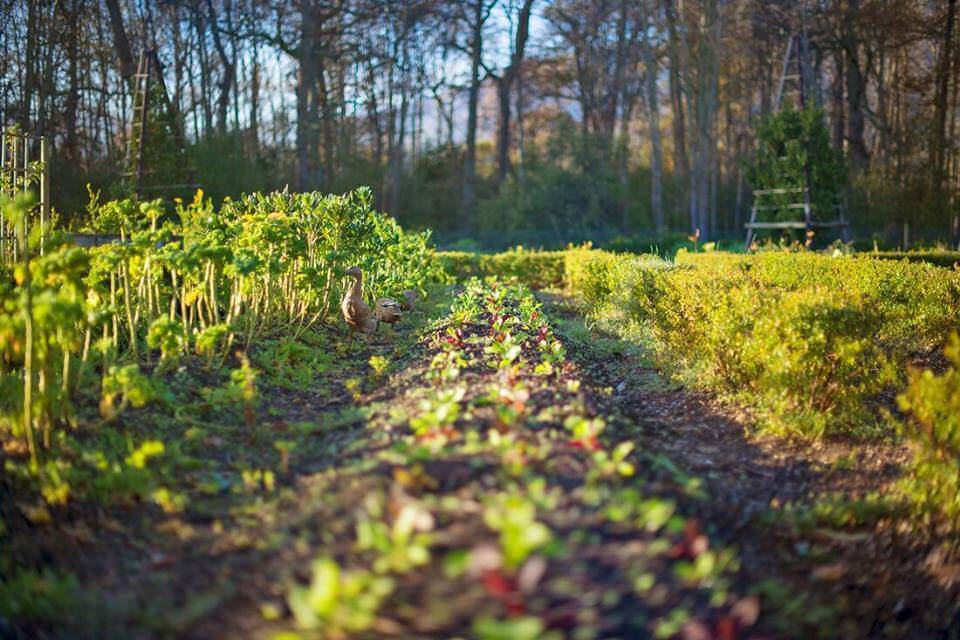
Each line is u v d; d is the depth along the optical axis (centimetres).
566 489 370
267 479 449
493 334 860
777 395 645
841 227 2636
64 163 2483
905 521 470
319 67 3894
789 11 3512
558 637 259
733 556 387
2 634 320
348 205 949
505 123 4541
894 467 565
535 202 3747
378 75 4056
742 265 1156
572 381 606
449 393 502
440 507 338
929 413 495
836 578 403
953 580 407
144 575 360
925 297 930
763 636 323
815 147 2481
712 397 734
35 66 2467
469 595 279
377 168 3975
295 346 735
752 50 3975
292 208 920
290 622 291
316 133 3750
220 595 324
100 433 512
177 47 3256
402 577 291
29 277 466
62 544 393
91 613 329
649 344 939
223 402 595
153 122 2153
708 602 315
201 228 820
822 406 650
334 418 594
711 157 4047
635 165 4722
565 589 287
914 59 3822
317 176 3762
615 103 4422
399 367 759
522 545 262
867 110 3647
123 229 764
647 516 341
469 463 388
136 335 688
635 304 1064
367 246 995
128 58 2730
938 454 500
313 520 363
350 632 267
